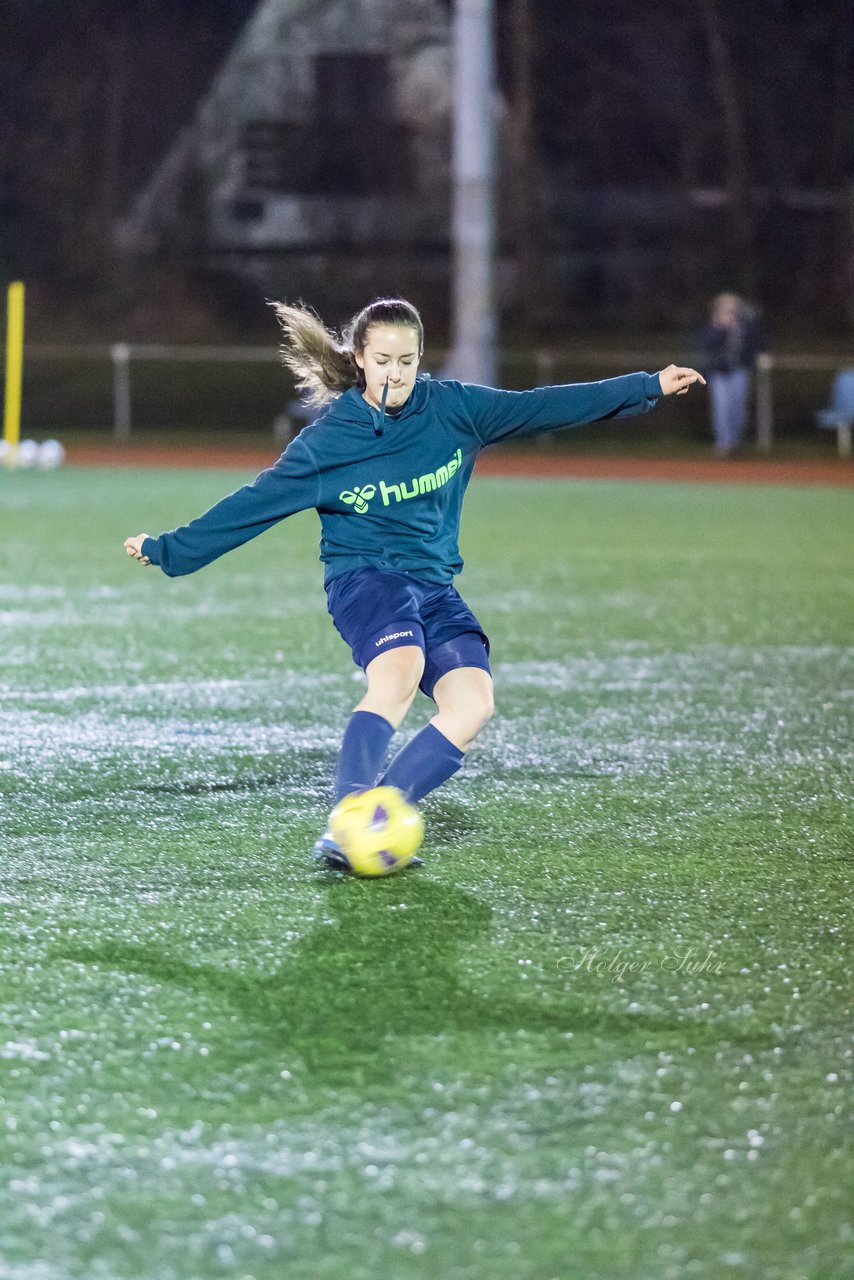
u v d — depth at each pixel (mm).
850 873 15492
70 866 15492
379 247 139750
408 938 13523
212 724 21875
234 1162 9672
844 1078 10844
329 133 139875
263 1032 11547
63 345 130250
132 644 28031
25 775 18984
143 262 139000
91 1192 9344
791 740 21359
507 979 12594
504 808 17812
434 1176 9516
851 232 137500
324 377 15422
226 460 73625
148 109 141875
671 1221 9078
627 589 35750
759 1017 11875
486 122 76062
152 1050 11219
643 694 24359
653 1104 10430
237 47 140125
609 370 99125
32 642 28078
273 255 140000
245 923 13875
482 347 77312
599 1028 11648
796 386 97875
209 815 17391
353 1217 9086
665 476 68188
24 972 12688
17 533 44875
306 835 16641
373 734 14875
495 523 49781
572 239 141125
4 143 139750
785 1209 9211
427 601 15664
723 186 141125
